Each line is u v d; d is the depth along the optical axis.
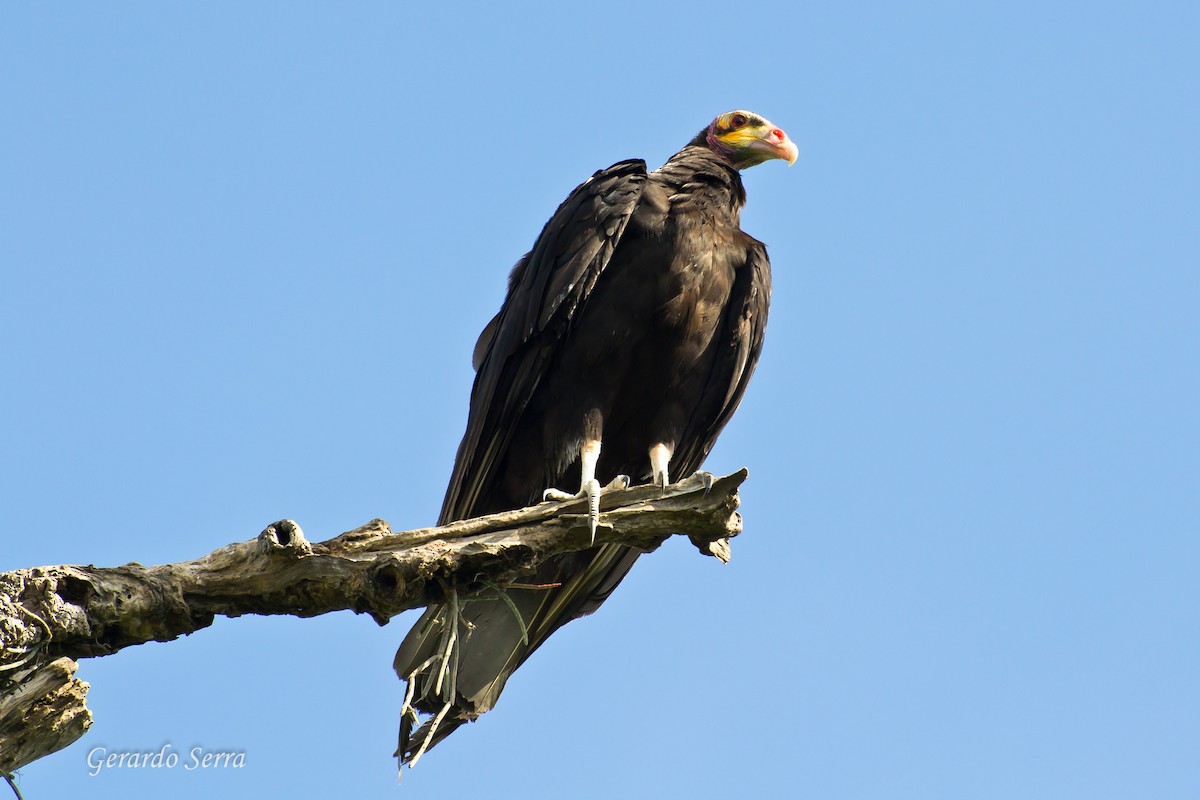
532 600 10.97
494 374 10.94
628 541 9.14
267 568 8.20
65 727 7.55
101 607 7.83
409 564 8.39
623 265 10.91
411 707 8.96
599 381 10.94
